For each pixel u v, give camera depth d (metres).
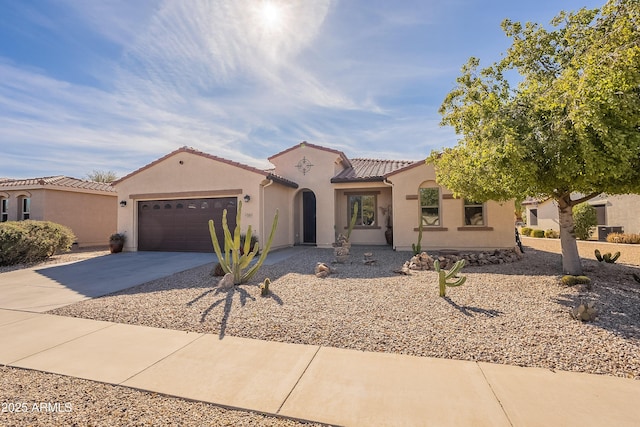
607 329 5.21
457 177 9.91
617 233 20.11
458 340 5.00
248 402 3.50
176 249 16.72
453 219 15.44
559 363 4.25
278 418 3.24
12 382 4.00
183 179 16.53
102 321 6.26
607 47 6.01
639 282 8.17
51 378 4.09
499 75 9.67
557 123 6.25
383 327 5.58
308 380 3.95
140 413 3.35
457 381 3.86
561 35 9.01
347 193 19.09
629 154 5.64
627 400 3.42
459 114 8.99
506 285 8.31
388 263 12.44
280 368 4.26
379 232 18.73
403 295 7.55
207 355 4.68
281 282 9.23
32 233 14.23
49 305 7.39
